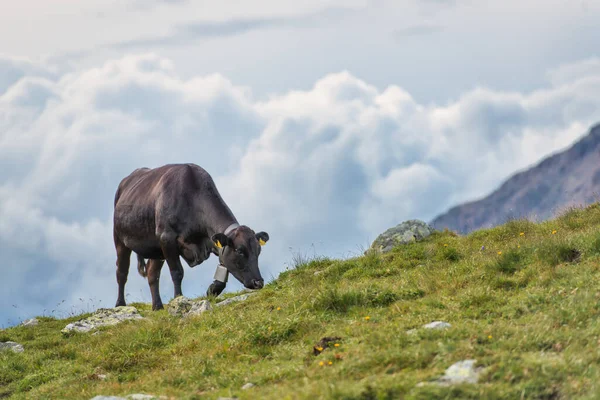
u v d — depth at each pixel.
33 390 21.70
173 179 32.41
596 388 12.83
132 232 33.97
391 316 20.50
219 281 30.25
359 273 27.91
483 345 15.88
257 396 15.17
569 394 13.09
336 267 29.08
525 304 19.39
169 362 21.45
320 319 21.55
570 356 14.47
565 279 20.95
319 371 16.20
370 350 16.81
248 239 29.67
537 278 21.72
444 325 17.94
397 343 16.83
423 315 19.67
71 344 26.61
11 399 21.44
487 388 13.35
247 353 20.17
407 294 22.73
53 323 34.12
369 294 22.86
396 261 28.38
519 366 14.05
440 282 23.34
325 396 13.76
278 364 18.47
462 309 20.11
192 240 31.97
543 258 23.52
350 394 13.76
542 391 13.29
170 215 31.78
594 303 17.81
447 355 15.39
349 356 16.81
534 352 15.32
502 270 23.75
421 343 16.30
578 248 23.81
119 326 27.69
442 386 13.55
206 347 21.69
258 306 25.73
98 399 17.55
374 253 29.31
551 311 18.14
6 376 24.06
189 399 16.52
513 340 15.91
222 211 31.17
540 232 28.69
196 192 31.78
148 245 33.56
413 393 13.42
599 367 13.95
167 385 18.86
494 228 30.78
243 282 29.70
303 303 23.14
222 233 29.44
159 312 30.39
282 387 15.54
